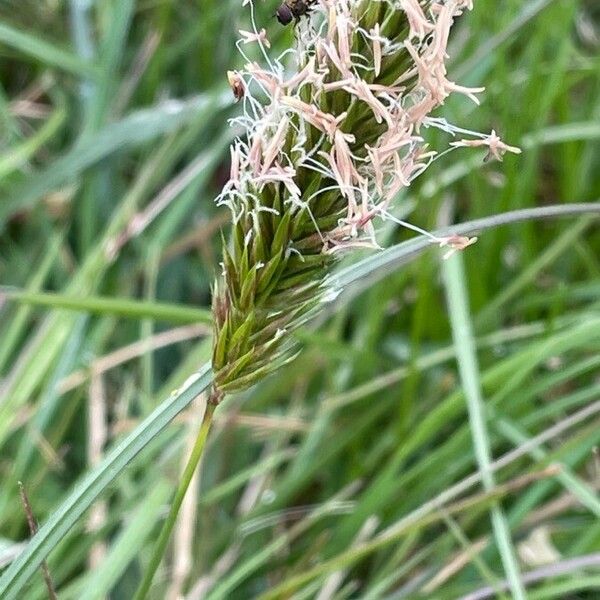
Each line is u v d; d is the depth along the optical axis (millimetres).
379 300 201
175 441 186
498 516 146
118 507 172
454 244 91
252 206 90
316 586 156
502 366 168
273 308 94
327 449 188
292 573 169
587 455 182
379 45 81
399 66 83
